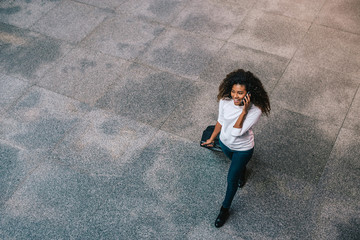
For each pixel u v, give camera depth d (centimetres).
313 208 432
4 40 666
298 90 564
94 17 707
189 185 457
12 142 509
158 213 433
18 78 598
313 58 612
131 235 416
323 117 527
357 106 539
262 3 723
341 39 642
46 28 688
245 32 664
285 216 427
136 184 460
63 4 740
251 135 374
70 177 469
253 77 332
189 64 611
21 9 732
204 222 425
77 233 418
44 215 434
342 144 493
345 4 709
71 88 579
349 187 450
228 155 404
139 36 665
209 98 557
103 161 484
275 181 458
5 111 549
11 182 466
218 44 644
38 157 491
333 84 570
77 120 534
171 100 557
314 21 679
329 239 409
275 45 638
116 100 559
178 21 693
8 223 429
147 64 614
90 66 613
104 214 433
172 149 495
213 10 713
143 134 514
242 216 429
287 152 487
